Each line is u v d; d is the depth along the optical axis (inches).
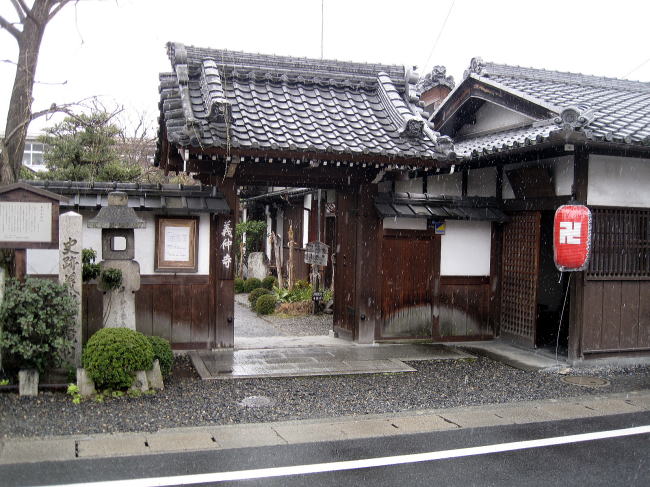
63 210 356.5
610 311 406.6
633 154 398.0
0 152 325.7
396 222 445.1
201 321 393.7
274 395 308.0
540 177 420.5
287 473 209.9
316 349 418.3
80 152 593.0
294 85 442.3
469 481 207.8
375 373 360.8
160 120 400.2
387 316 446.9
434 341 459.2
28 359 284.7
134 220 316.8
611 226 402.0
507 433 262.4
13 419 249.8
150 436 241.1
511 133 470.6
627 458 233.6
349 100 447.8
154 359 309.0
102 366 283.4
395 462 223.9
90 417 257.9
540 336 493.7
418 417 282.5
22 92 320.8
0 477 195.9
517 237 456.1
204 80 402.0
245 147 353.7
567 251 379.9
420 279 454.9
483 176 483.2
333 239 717.3
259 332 514.6
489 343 466.3
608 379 368.8
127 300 323.0
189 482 198.5
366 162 390.3
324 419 273.9
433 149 409.1
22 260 303.1
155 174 826.2
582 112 351.9
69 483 193.0
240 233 962.1
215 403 288.5
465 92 513.7
